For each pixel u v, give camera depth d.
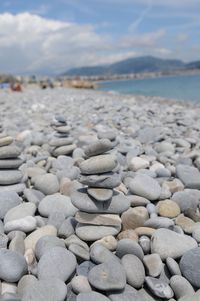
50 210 0.75
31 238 0.64
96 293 0.50
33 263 0.59
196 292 0.51
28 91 7.47
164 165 1.11
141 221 0.70
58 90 8.12
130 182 0.84
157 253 0.60
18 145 1.33
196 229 0.67
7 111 2.81
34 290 0.49
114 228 0.66
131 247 0.59
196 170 0.96
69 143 1.19
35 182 0.88
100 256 0.58
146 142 1.48
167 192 0.83
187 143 1.38
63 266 0.55
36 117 2.32
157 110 2.68
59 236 0.67
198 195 0.86
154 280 0.55
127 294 0.51
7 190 0.83
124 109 2.69
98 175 0.68
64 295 0.49
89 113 2.49
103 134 1.24
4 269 0.53
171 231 0.64
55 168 1.06
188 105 3.64
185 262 0.56
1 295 0.50
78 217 0.67
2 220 0.74
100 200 0.65
